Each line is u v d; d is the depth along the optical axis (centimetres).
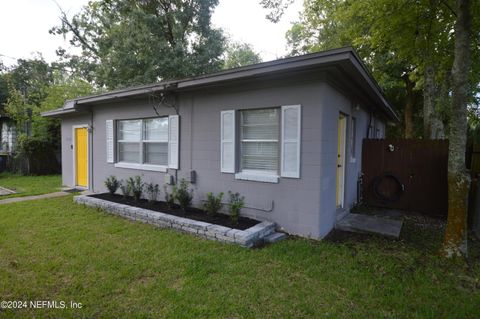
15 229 447
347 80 466
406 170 649
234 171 509
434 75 817
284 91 448
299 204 441
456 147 355
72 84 1562
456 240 353
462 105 350
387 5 516
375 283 288
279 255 356
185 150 589
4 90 1941
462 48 346
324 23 1143
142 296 258
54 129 1285
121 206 558
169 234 440
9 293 261
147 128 680
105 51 1362
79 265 320
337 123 483
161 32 1323
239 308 241
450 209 361
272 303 250
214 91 533
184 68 1290
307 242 406
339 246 393
